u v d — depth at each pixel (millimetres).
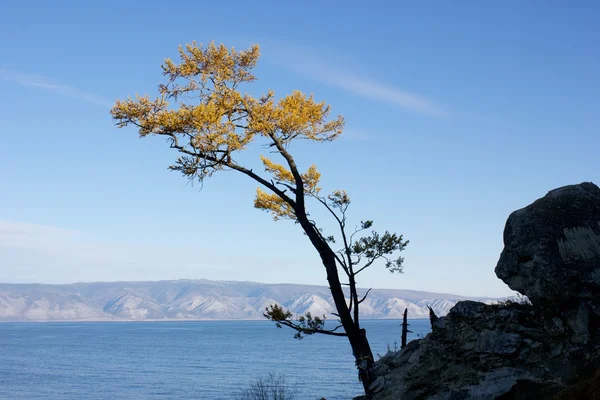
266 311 16391
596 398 9234
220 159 15961
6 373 119938
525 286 12312
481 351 11523
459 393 10805
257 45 16391
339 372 109188
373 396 12586
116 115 15438
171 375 111812
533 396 10320
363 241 17000
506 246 12734
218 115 15422
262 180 16844
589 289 11242
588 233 11664
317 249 16812
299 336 15961
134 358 164750
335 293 16422
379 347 146125
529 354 11078
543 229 12047
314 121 16797
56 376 113062
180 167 15820
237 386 89438
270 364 134625
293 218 20062
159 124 15141
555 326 11398
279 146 16828
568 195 12430
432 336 13031
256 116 16016
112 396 81375
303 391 75812
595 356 10328
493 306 13031
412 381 11961
